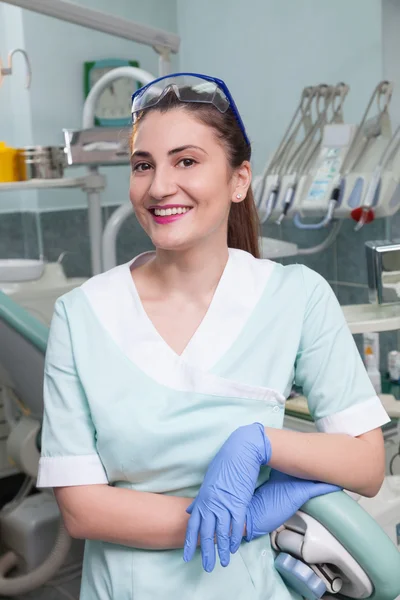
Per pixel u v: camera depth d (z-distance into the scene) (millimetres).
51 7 2020
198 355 1078
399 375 2350
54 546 2180
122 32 2236
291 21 3092
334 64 2930
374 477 1095
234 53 3420
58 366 1091
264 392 1071
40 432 2105
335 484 1069
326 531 1062
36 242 3506
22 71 3363
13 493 3160
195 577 1034
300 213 2559
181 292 1124
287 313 1137
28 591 2184
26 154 2613
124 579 1039
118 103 3539
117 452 1032
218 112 1070
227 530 940
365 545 1037
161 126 1049
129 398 1043
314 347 1143
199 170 1051
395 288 2039
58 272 2869
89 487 1039
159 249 1118
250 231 1305
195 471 1037
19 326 1754
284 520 1048
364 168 2434
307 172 2613
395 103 2791
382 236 2756
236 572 1049
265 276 1159
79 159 2502
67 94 3473
